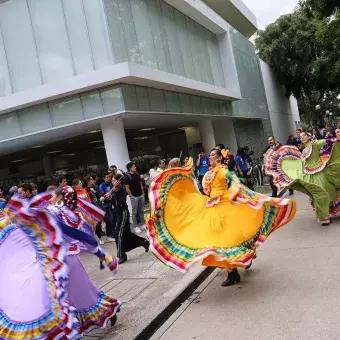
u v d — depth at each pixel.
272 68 34.72
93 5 13.21
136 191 10.62
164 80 14.75
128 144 24.00
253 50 30.36
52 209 4.70
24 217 3.81
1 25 14.17
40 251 3.86
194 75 20.00
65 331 3.59
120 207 8.03
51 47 13.67
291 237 7.74
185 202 5.72
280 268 6.06
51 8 13.60
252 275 5.99
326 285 5.06
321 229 7.92
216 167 5.89
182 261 5.18
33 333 3.59
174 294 5.67
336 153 8.13
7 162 20.67
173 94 17.02
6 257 3.97
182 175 5.83
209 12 21.47
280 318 4.41
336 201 8.31
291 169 8.64
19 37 13.99
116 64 12.62
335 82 31.80
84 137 18.22
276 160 8.79
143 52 15.18
